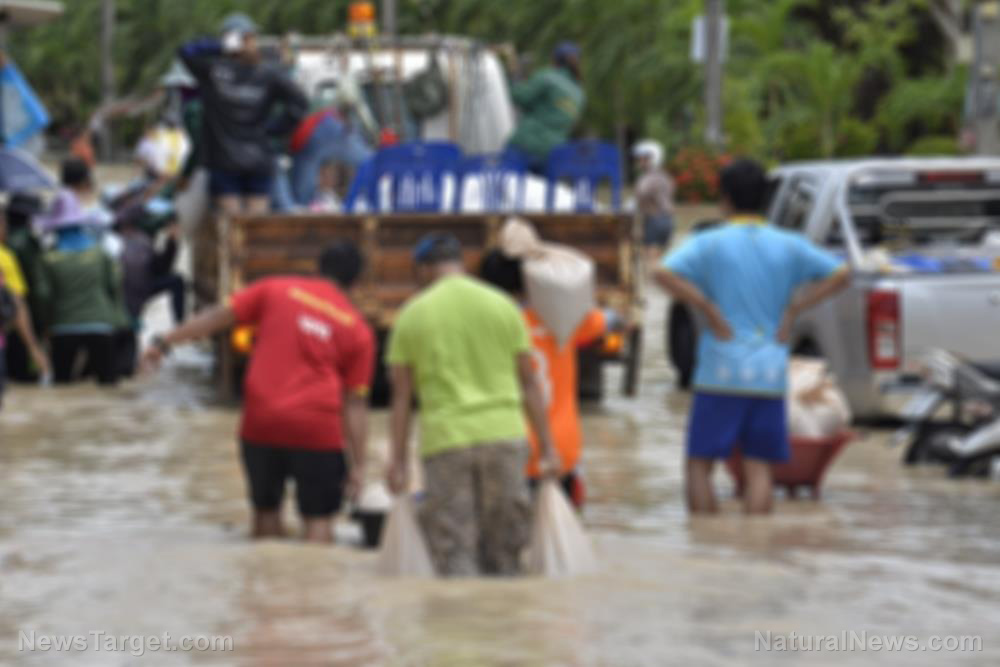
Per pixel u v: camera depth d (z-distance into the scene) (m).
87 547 20.81
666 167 92.88
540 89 39.19
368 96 42.19
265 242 34.50
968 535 22.16
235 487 25.64
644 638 16.16
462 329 19.45
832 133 111.75
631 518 23.30
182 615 17.08
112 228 42.56
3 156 40.59
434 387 19.36
